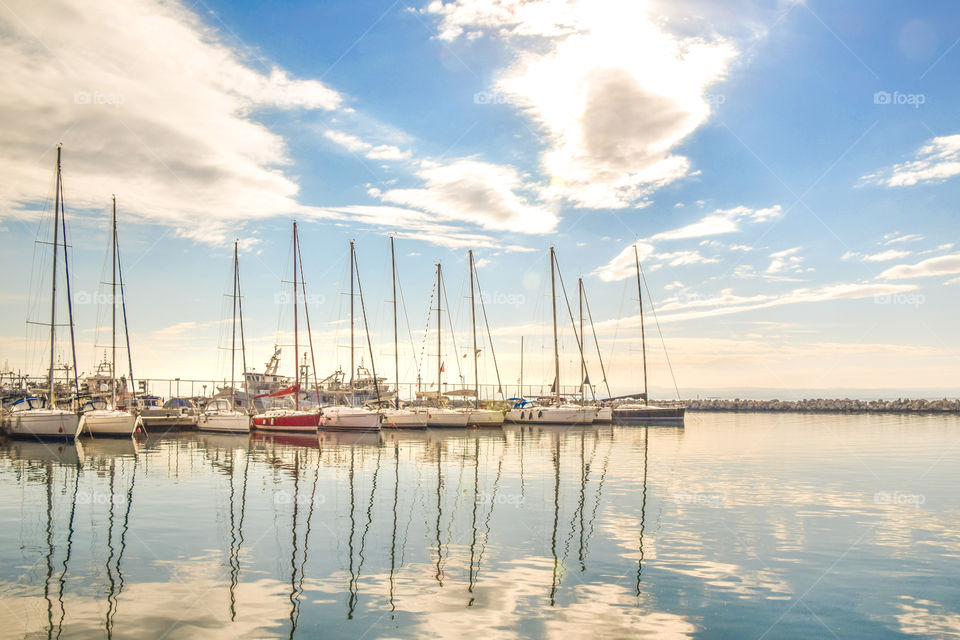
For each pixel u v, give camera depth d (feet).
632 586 42.86
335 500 72.43
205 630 35.09
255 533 56.54
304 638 34.14
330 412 183.52
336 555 49.78
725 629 35.86
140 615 37.17
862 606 39.47
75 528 58.03
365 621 36.52
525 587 42.57
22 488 80.23
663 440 160.76
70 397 170.60
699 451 130.52
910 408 323.57
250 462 108.99
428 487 81.76
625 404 247.09
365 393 229.86
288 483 84.84
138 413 178.09
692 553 50.78
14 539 54.03
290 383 229.66
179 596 40.42
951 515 64.95
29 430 140.97
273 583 43.06
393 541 54.08
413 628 35.60
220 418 176.55
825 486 83.05
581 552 50.96
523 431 196.44
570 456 120.47
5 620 36.24
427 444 148.36
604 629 35.65
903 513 65.77
